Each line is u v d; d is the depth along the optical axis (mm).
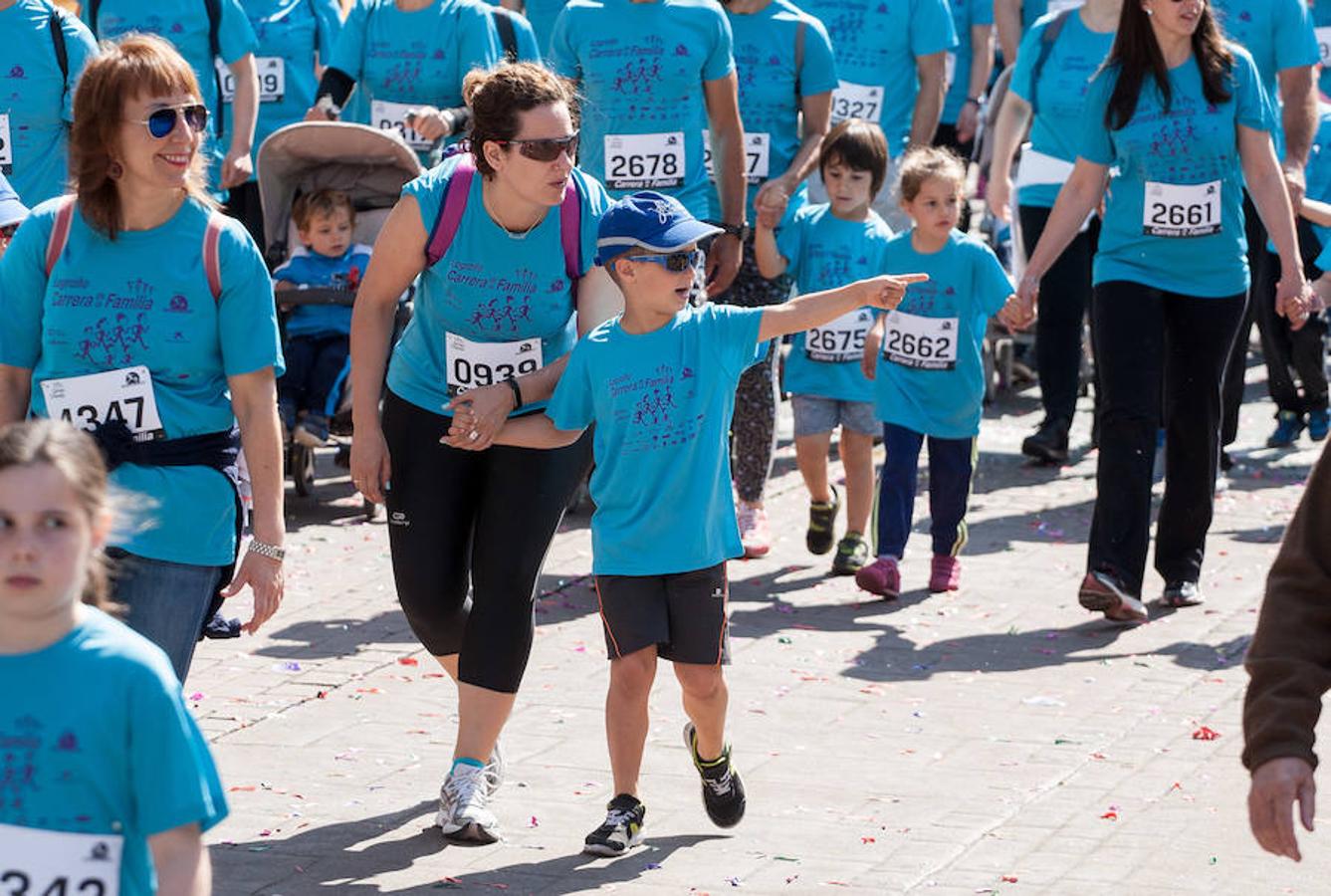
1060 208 11242
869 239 12625
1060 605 11852
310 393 13461
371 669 10414
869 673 10453
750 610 11727
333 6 16328
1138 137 10906
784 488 14812
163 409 6891
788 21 12703
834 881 7559
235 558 7152
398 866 7781
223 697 9898
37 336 7027
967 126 17938
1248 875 7520
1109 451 11203
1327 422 16219
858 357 12430
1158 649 10883
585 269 7984
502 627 8023
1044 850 7867
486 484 8062
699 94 11789
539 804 8500
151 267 6844
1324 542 4883
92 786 4633
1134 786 8648
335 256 13539
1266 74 12539
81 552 4547
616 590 7891
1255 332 21391
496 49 13555
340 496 14352
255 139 16016
